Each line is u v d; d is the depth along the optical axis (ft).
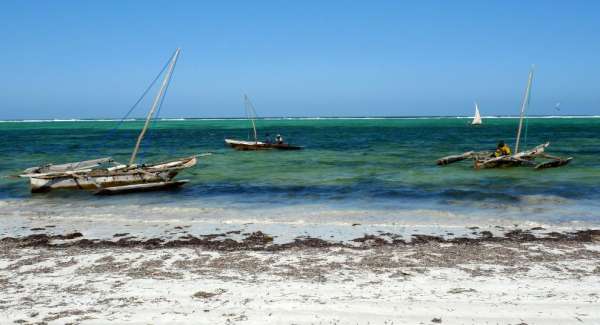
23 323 24.35
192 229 47.80
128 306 26.73
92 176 72.90
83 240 43.70
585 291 28.78
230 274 33.17
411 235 44.50
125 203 62.64
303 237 44.16
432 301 27.17
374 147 163.53
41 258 37.55
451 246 40.29
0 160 123.34
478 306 26.30
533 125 396.78
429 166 102.12
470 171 92.48
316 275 32.68
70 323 24.31
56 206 61.16
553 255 37.29
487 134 255.91
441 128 356.59
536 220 50.55
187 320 24.64
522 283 30.53
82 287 30.40
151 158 132.26
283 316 25.08
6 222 51.78
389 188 72.69
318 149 154.51
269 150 149.89
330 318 24.76
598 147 150.92
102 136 264.72
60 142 206.80
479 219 51.13
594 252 38.11
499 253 37.99
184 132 325.21
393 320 24.47
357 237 44.11
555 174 86.74
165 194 69.36
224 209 57.82
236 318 24.86
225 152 145.79
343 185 76.23
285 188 73.87
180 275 32.96
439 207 57.98
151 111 79.30
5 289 30.17
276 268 34.50
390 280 31.42
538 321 24.22
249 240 43.19
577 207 57.11
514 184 75.56
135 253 38.91
